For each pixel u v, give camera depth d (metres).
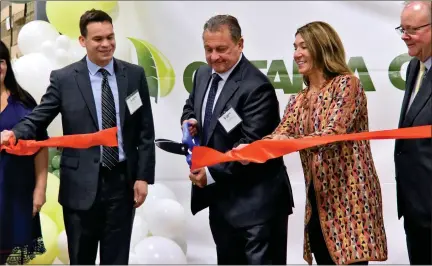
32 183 3.44
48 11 4.13
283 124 3.20
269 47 4.12
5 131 3.28
